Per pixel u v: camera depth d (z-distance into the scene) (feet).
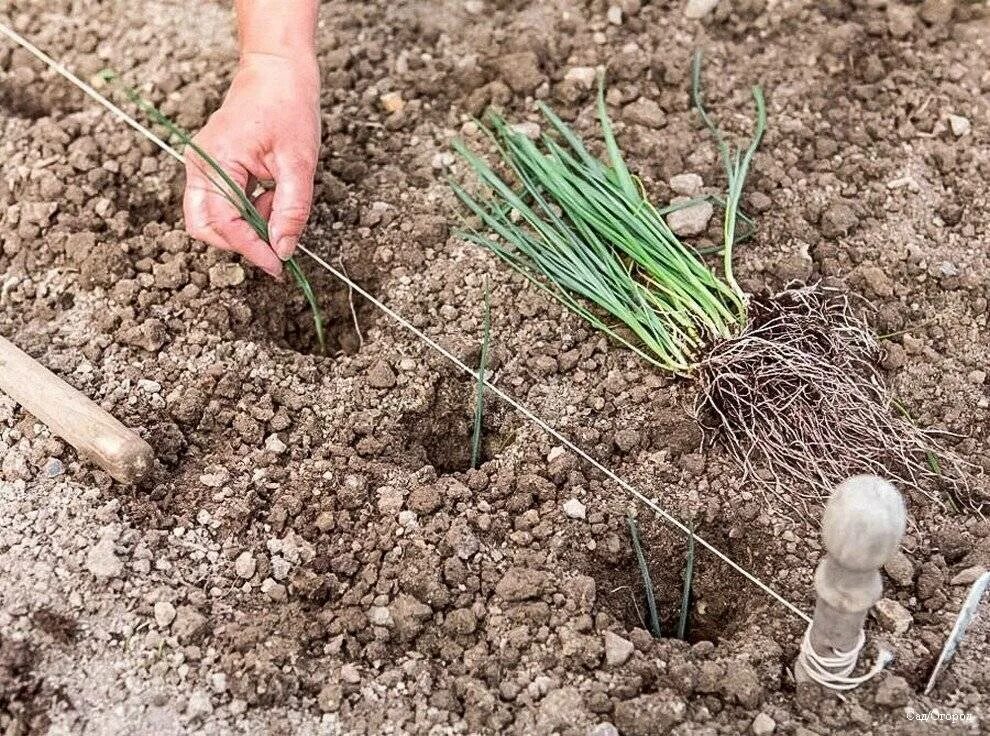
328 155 3.24
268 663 2.42
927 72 3.40
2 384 2.74
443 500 2.66
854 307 2.96
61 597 2.51
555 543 2.60
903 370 2.87
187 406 2.80
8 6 3.61
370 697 2.40
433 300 2.98
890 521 1.97
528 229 3.09
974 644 2.45
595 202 3.00
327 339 3.03
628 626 2.58
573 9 3.55
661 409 2.80
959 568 2.58
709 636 2.61
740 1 3.52
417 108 3.34
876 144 3.25
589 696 2.37
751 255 3.03
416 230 3.08
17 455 2.71
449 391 2.86
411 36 3.53
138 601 2.51
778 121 3.29
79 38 3.53
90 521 2.61
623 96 3.33
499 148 3.21
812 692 2.37
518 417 2.81
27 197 3.18
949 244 3.09
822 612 2.21
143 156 3.25
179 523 2.63
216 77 3.43
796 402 2.76
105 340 2.92
